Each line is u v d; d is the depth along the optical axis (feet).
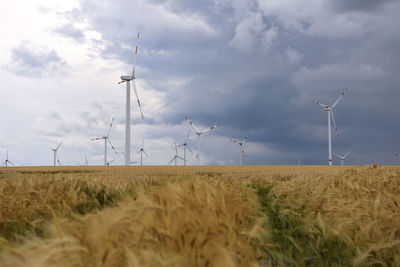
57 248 6.07
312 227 16.55
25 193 22.38
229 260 7.11
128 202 12.65
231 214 13.53
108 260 6.28
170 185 12.85
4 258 5.37
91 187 31.78
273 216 21.38
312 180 30.73
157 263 6.30
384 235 13.29
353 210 16.98
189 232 8.29
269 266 11.74
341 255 12.89
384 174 27.91
